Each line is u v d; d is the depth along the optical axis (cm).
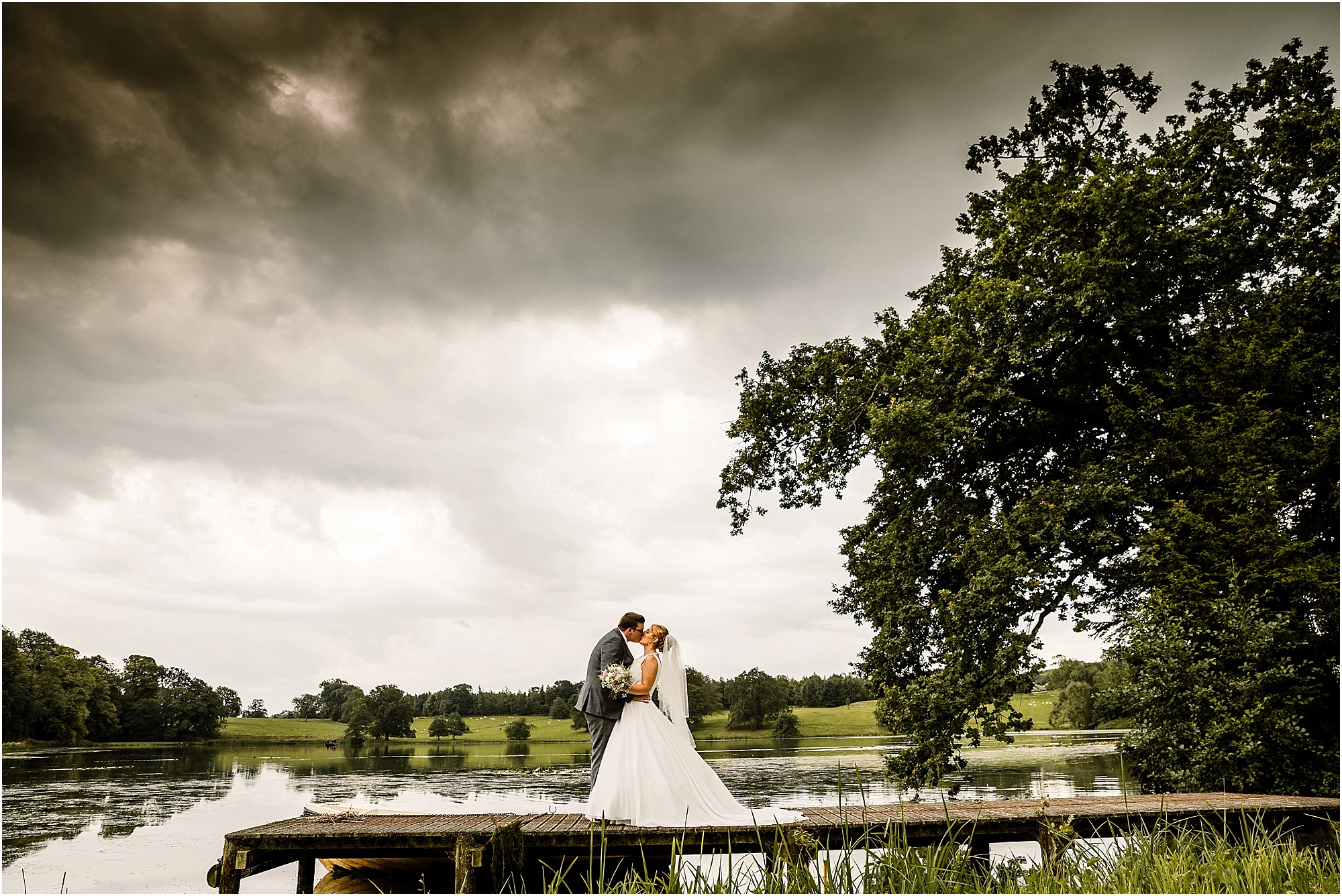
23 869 1470
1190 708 1215
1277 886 486
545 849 609
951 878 520
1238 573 1251
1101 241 1465
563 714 11144
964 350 1527
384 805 2192
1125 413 1463
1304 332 1432
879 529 1780
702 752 5203
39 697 8775
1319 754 1177
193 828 2019
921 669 1602
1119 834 639
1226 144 1642
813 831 587
